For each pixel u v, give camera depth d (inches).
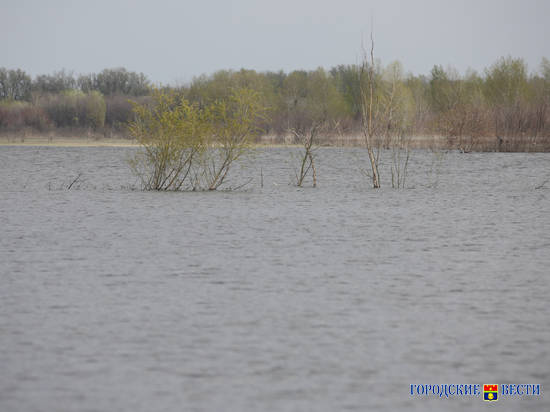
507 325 1509.6
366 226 2984.7
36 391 1136.2
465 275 2001.7
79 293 1763.0
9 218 3181.6
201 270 2049.7
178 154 4522.6
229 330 1459.2
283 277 1962.4
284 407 1081.4
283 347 1355.8
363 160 7785.4
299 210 3545.8
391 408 1085.1
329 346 1362.0
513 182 5324.8
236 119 4517.7
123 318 1542.8
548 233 2802.7
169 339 1398.9
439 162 7273.6
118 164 6973.4
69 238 2620.6
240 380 1186.6
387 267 2111.2
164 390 1142.3
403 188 4845.0
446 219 3228.3
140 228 2891.2
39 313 1579.7
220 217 3255.4
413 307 1651.1
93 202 3843.5
